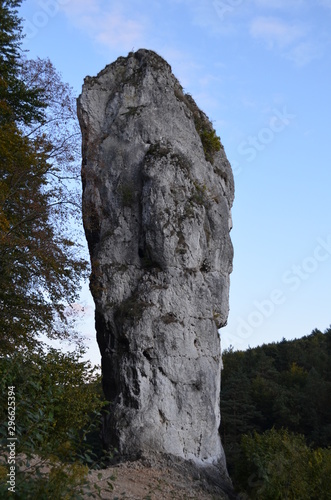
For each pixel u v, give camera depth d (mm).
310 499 17703
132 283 21484
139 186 22422
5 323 21891
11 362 12664
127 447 19188
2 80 23891
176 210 21641
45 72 24219
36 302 22609
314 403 59594
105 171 22938
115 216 22328
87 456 10844
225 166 25188
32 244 21672
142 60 24891
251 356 78125
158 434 19406
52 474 10039
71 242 22094
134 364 20078
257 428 56094
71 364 21922
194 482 18578
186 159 23219
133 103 23984
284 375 70000
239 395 57406
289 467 17859
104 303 21219
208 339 21406
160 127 23406
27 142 22703
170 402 20062
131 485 16031
